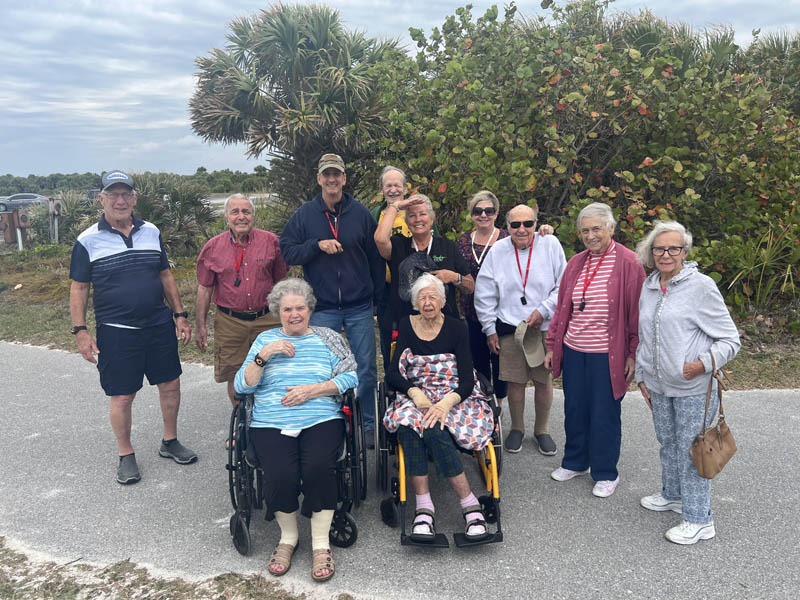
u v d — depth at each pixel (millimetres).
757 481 3850
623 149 7250
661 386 3219
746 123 7008
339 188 4199
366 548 3213
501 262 4227
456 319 3693
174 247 12562
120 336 3934
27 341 7961
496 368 4625
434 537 3104
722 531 3299
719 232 7664
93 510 3668
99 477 4121
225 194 27797
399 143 7492
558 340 3883
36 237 15195
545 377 4266
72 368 6770
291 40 9555
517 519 3486
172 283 4371
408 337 3643
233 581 2938
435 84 7148
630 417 5000
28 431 4980
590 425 3799
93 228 3945
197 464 4309
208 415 5246
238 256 4293
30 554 3203
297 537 3150
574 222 6648
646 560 3051
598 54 6797
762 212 7500
